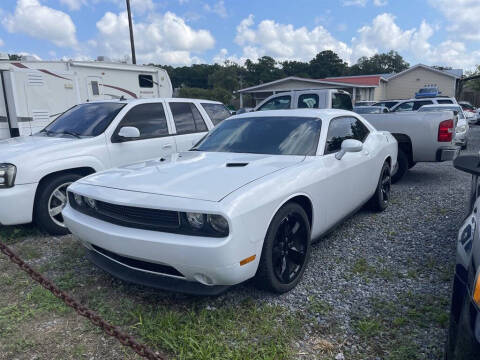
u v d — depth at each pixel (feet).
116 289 11.07
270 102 32.83
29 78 31.37
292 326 9.14
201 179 10.18
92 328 9.31
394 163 18.71
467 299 5.77
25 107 31.17
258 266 9.84
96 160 16.35
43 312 9.98
